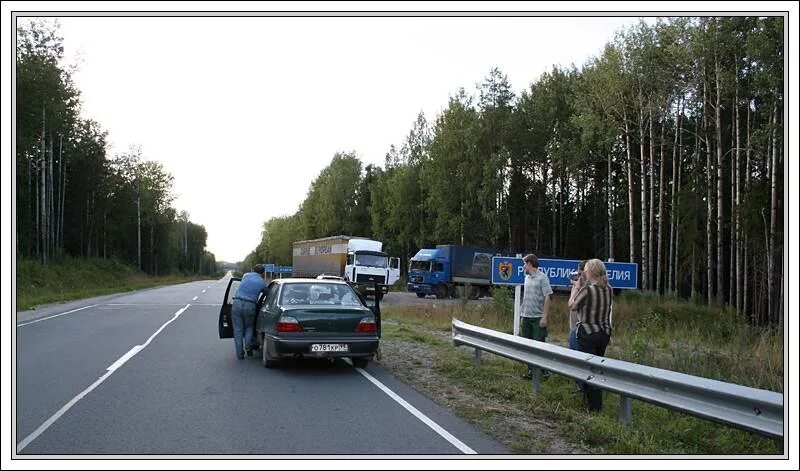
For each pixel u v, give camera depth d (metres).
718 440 6.29
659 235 34.69
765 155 28.88
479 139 47.44
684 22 29.09
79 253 63.91
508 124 47.22
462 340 10.47
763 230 27.41
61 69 38.97
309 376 9.63
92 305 26.75
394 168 61.72
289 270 79.69
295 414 7.07
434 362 11.09
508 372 9.97
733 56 29.27
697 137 34.31
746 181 29.30
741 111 32.12
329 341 9.70
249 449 5.68
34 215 47.31
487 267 40.69
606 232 48.91
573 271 12.66
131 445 5.78
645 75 32.25
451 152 48.75
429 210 52.44
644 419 7.18
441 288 39.50
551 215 53.94
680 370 9.09
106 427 6.42
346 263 37.62
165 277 87.69
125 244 82.38
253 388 8.59
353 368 10.47
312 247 45.66
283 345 9.59
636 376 6.09
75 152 55.12
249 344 11.33
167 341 13.87
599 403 7.32
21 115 37.47
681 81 32.12
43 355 11.59
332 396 8.12
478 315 18.30
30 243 42.81
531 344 7.96
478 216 47.28
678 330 16.20
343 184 74.88
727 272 40.06
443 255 40.06
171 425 6.52
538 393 8.13
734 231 30.31
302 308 9.84
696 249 34.56
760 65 25.66
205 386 8.70
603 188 50.22
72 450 5.60
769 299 25.08
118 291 42.34
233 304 11.39
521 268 12.38
